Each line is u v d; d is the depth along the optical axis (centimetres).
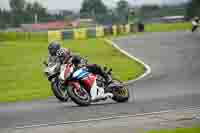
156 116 2242
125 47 9494
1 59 8444
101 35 13575
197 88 3744
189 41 10175
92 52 8994
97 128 1983
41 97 3928
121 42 10800
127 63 6906
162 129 1873
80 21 17088
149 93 3447
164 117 2200
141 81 4562
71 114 2450
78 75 2723
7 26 15650
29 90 4797
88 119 2250
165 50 8481
